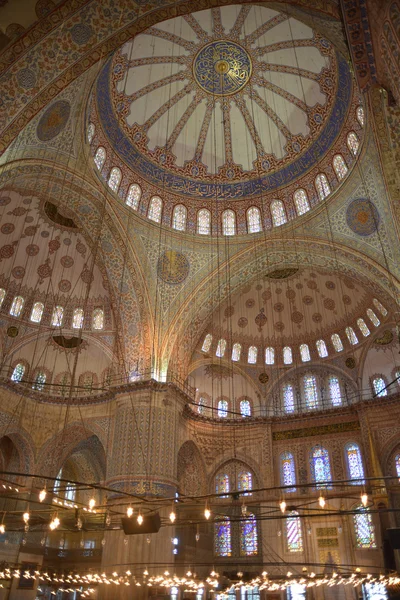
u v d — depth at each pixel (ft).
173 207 59.52
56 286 61.77
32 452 57.82
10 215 54.70
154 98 55.88
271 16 48.83
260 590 57.98
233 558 61.82
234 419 66.90
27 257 58.95
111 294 57.67
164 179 59.06
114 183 54.90
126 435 53.42
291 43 50.65
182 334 58.23
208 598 58.54
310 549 59.11
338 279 63.77
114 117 53.31
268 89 55.72
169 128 57.98
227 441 66.54
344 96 49.96
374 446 59.31
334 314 67.41
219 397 69.77
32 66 32.07
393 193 41.57
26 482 56.75
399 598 41.04
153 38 50.19
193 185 60.34
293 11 31.35
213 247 59.36
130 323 57.47
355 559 56.75
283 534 61.05
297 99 54.90
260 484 63.67
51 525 28.86
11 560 56.65
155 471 51.24
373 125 35.42
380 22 20.68
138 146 56.85
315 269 58.03
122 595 46.19
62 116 43.32
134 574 46.34
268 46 52.01
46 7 29.01
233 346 70.49
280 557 55.21
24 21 29.55
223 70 55.06
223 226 60.18
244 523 63.41
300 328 69.72
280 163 58.75
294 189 57.82
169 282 58.18
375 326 63.46
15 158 41.68
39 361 61.93
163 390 54.75
